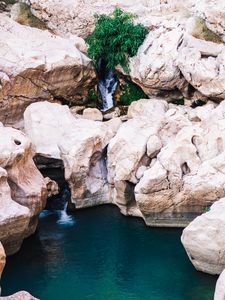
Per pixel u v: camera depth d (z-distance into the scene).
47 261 18.83
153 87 25.95
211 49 25.16
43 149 23.61
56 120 24.09
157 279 17.69
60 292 17.12
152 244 19.86
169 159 20.61
